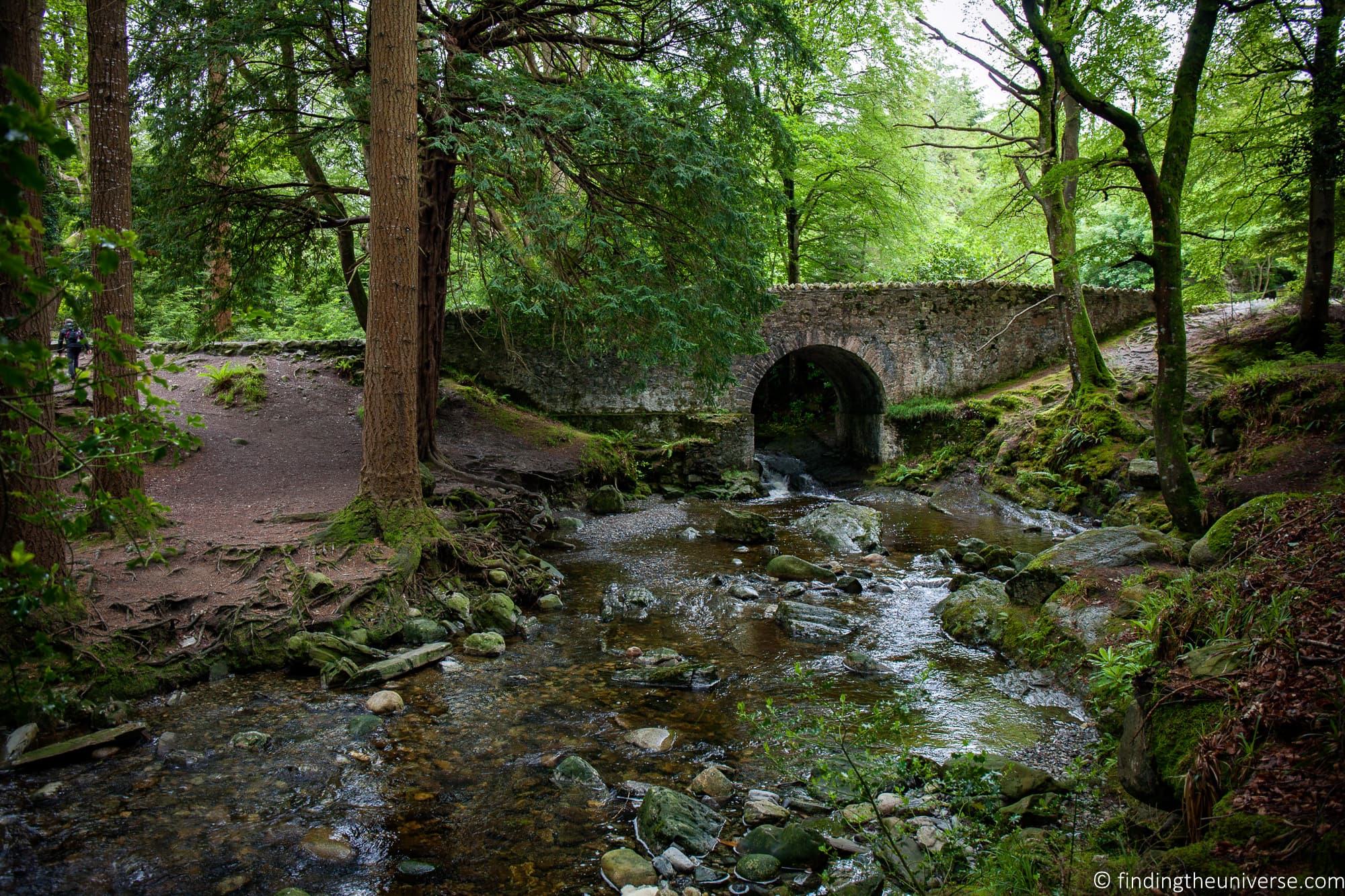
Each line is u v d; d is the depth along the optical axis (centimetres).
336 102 1071
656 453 1553
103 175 675
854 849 362
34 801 395
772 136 1059
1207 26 741
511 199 959
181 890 329
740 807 408
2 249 197
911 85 2047
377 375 763
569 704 545
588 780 431
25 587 265
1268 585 376
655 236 1028
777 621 744
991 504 1368
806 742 482
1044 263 2347
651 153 934
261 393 1269
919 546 1102
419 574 733
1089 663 556
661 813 380
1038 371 1823
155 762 445
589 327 1130
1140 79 1054
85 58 1381
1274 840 239
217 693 548
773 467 1830
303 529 779
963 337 1788
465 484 1092
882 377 1748
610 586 852
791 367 2325
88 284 228
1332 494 492
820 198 2075
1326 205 1223
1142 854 300
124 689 523
